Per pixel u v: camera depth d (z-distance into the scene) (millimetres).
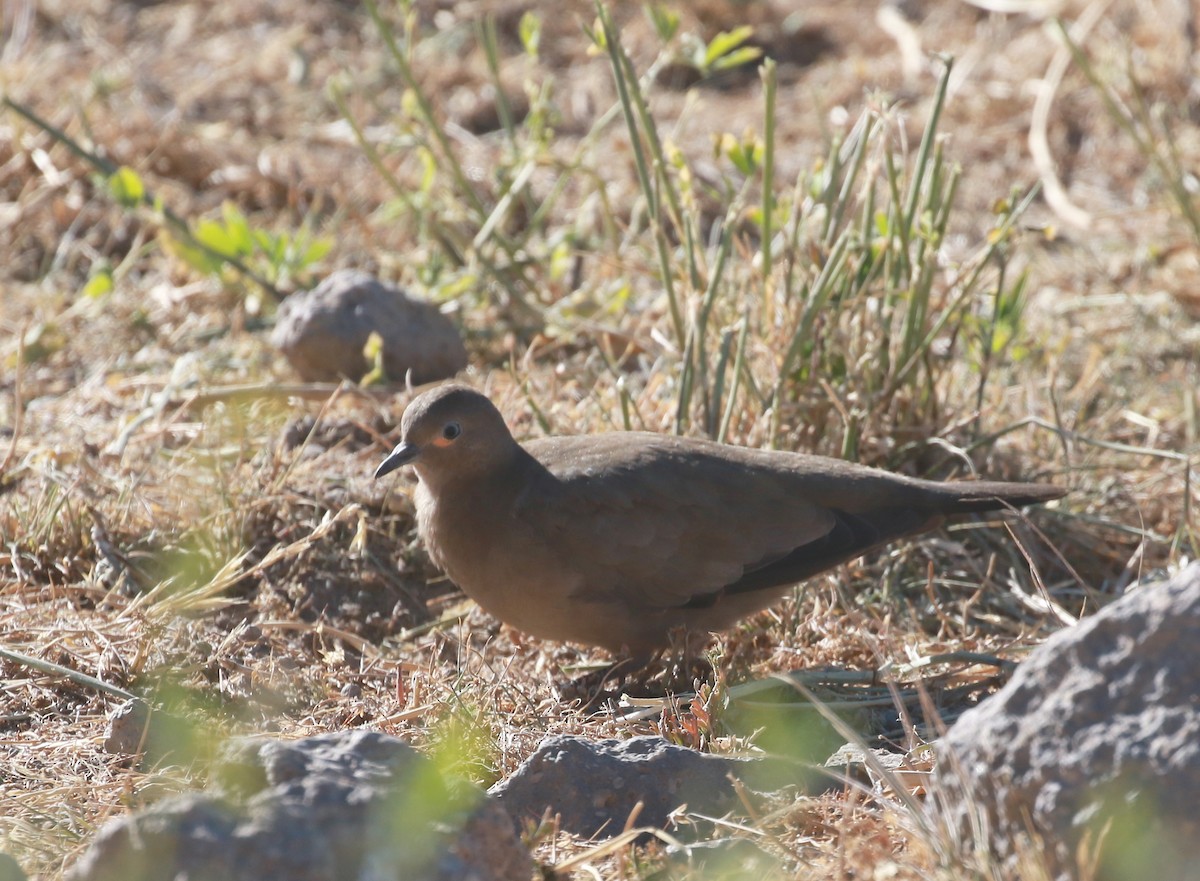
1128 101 17891
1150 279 14805
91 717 8406
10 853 6742
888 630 9477
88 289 13812
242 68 19047
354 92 18625
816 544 9211
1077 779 5801
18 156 16016
